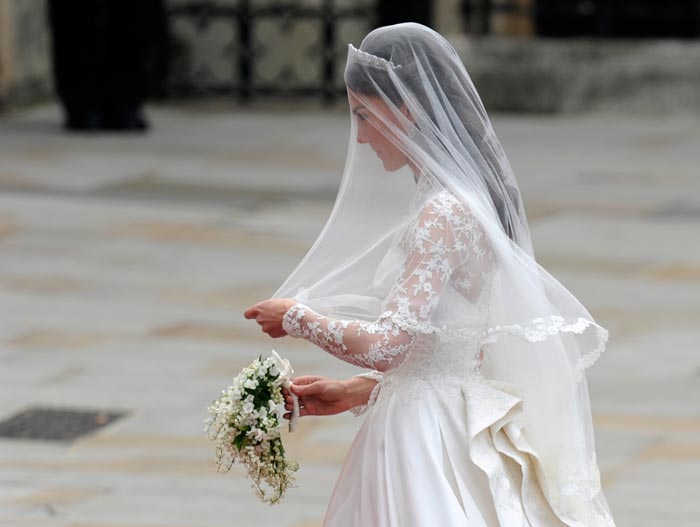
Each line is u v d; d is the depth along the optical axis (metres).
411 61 12.62
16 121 64.62
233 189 49.62
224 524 20.44
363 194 13.23
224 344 30.73
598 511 13.77
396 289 12.34
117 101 61.91
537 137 62.78
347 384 13.23
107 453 23.81
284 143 60.38
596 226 43.59
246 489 22.09
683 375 28.31
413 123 12.62
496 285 13.00
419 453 12.43
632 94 68.75
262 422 12.52
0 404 26.48
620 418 25.48
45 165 53.59
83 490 21.97
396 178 13.16
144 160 55.28
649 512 20.84
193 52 72.06
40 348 30.38
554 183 51.22
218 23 71.88
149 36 69.50
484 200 12.70
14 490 21.94
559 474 13.12
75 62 61.25
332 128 65.06
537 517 12.80
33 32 68.62
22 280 36.59
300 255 39.75
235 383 12.67
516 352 13.26
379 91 12.57
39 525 20.28
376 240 13.26
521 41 70.44
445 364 12.77
